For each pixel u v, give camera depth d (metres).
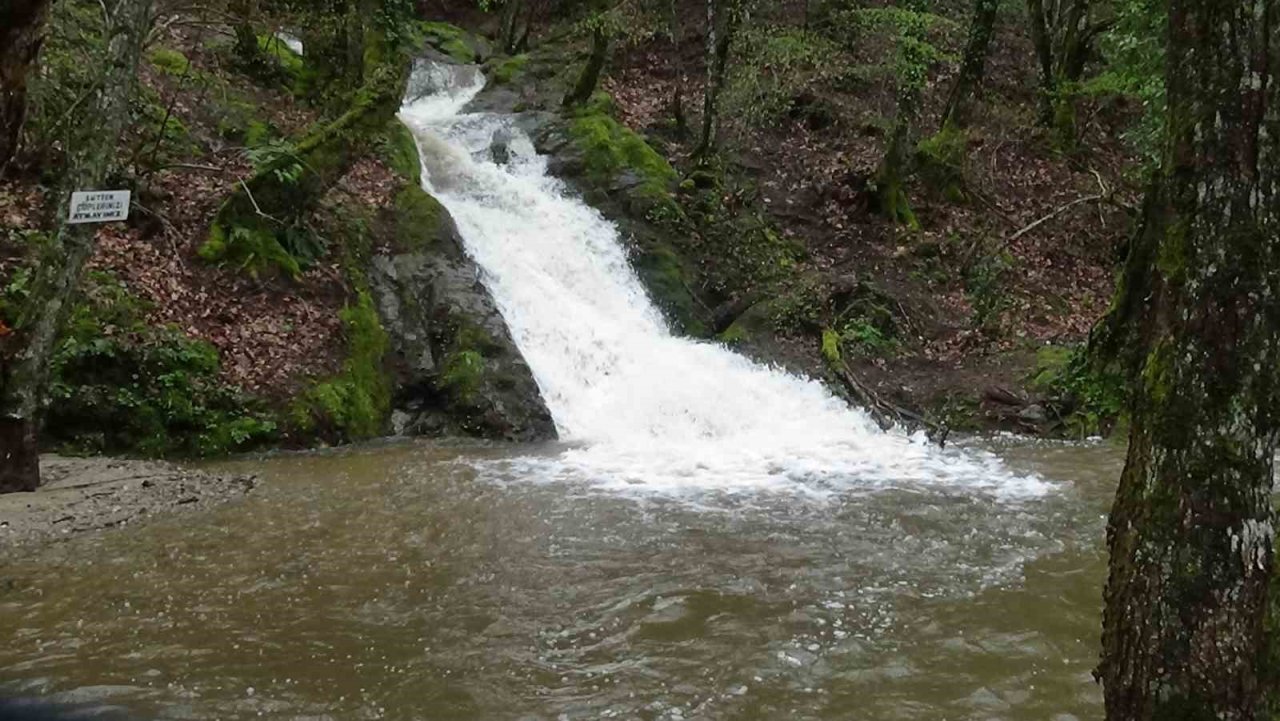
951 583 6.60
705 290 16.11
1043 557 7.21
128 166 12.28
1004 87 23.92
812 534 7.77
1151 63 14.00
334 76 17.91
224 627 5.66
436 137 18.23
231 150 14.23
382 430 11.83
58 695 4.74
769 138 20.14
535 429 11.86
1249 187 2.72
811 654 5.39
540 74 22.52
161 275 11.41
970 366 14.62
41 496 8.12
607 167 17.38
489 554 7.14
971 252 16.22
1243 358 2.73
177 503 8.37
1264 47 2.70
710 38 17.95
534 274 14.66
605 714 4.67
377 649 5.40
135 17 7.97
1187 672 2.79
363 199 14.27
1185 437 2.81
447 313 12.91
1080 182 20.42
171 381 10.42
